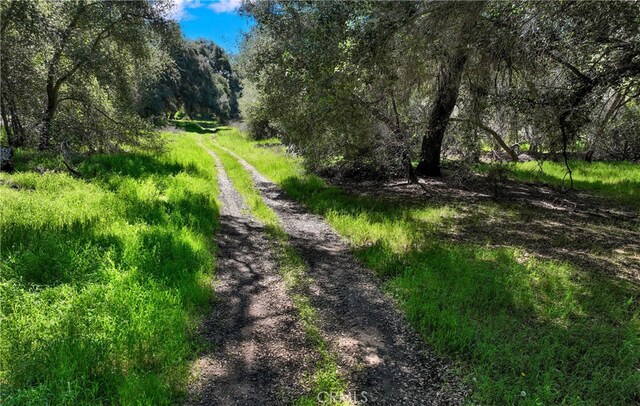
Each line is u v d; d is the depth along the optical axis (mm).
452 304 4902
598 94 7043
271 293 5477
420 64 8359
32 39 12727
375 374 3836
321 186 12664
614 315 4762
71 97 15562
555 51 7551
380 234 7578
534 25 6789
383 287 5625
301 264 6383
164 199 9359
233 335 4441
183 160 15750
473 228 8422
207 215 8438
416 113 11859
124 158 13891
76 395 3172
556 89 8055
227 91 69438
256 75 14266
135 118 16266
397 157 12148
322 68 8523
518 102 8469
